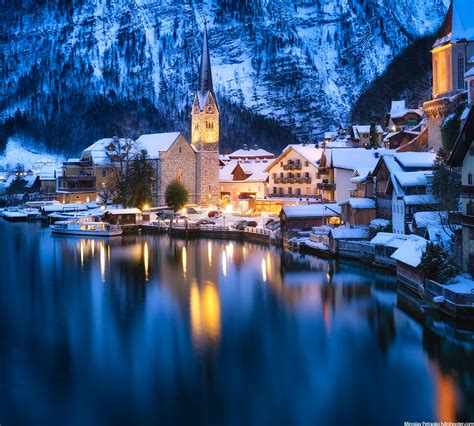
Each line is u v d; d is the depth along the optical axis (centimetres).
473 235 6144
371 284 7562
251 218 14075
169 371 4884
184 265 9281
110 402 4372
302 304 6738
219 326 6000
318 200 14412
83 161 18825
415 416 4147
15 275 8538
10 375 4834
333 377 4747
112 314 6462
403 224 8631
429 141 11831
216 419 4131
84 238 12862
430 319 5994
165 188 16562
